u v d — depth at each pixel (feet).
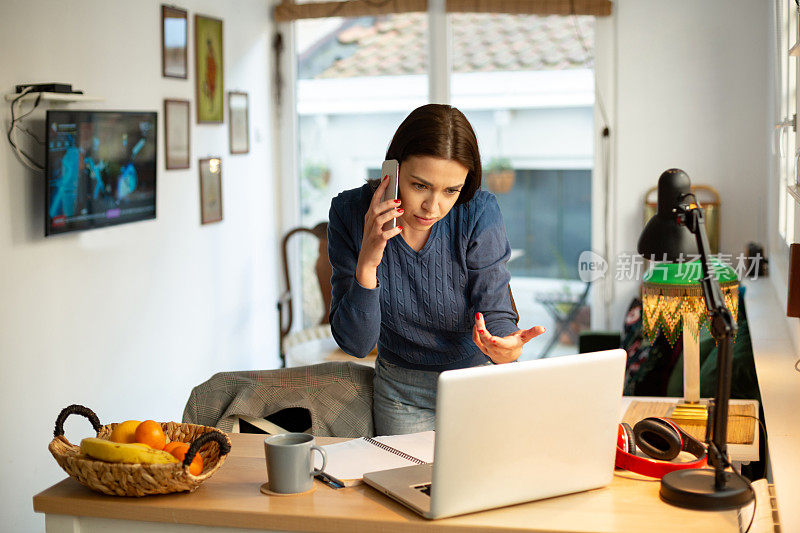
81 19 11.05
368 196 5.98
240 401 6.79
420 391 6.47
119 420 11.99
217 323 14.66
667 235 5.81
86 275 11.24
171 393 13.32
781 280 10.18
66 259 10.85
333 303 6.24
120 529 4.83
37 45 10.27
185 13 13.41
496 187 15.84
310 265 16.85
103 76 11.52
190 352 13.84
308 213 16.85
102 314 11.58
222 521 4.64
